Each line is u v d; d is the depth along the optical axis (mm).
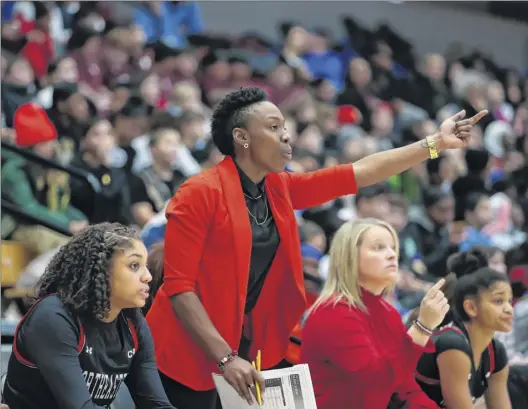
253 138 8141
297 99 23281
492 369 9961
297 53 26906
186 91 20891
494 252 11586
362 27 28828
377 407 8867
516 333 11727
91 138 16344
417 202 21719
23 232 14359
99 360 7391
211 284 8023
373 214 17109
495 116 28688
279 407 7676
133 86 21141
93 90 22000
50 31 22531
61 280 7363
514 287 14812
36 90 19250
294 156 19891
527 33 33781
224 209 7992
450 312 9836
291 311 8344
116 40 22609
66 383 7102
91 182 14906
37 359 7156
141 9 25422
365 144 21500
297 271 8266
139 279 7441
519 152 27344
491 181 24188
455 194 20188
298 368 7770
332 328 8992
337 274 9312
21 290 13234
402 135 24453
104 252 7355
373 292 9352
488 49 32969
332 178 8523
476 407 9961
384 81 27578
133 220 16078
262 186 8328
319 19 29766
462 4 32438
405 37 31406
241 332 8211
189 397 8211
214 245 7996
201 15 27797
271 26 28922
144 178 16531
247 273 8016
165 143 16734
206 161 17969
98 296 7277
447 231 19047
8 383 7398
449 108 28109
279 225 8227
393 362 8648
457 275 9891
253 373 7609
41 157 14469
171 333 8133
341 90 26531
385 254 9250
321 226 17250
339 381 9016
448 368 9391
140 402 7719
